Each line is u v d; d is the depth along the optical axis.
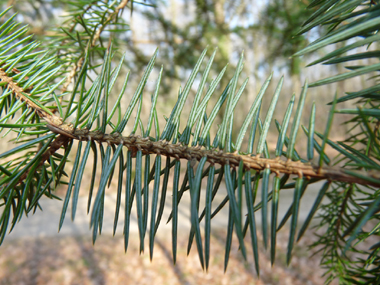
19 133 0.05
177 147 0.05
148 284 0.55
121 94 0.05
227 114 0.05
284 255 0.61
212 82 0.05
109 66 0.05
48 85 0.07
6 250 0.65
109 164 0.05
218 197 0.87
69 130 0.05
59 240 0.70
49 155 0.05
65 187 0.99
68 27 0.12
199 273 0.58
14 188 0.05
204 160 0.05
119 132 0.05
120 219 0.81
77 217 0.85
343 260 0.09
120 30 0.11
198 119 0.05
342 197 0.09
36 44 0.07
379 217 0.05
